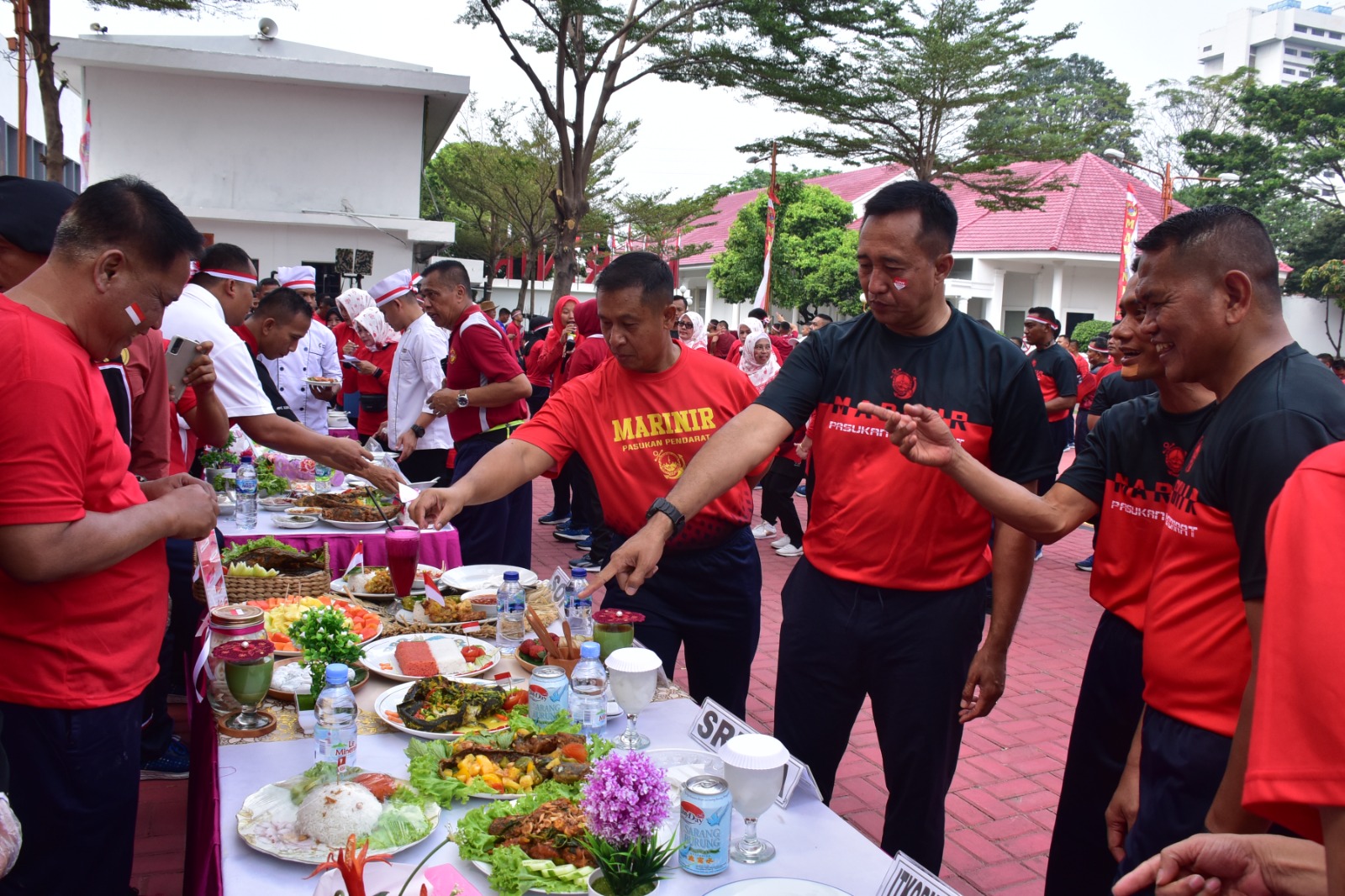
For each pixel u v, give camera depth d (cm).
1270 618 94
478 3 1427
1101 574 243
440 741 201
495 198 2822
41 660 197
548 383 923
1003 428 247
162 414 329
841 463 253
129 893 272
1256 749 92
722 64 1508
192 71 1508
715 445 249
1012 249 2605
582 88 1551
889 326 251
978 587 249
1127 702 234
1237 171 3114
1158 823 186
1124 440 234
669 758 201
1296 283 2878
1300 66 8594
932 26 2023
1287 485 99
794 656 262
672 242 3228
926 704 245
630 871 152
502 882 154
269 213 1559
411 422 546
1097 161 2914
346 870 139
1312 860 114
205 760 224
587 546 774
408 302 541
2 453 183
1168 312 179
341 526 416
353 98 1605
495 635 287
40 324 191
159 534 212
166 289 208
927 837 252
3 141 1327
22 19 934
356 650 241
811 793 190
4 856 141
